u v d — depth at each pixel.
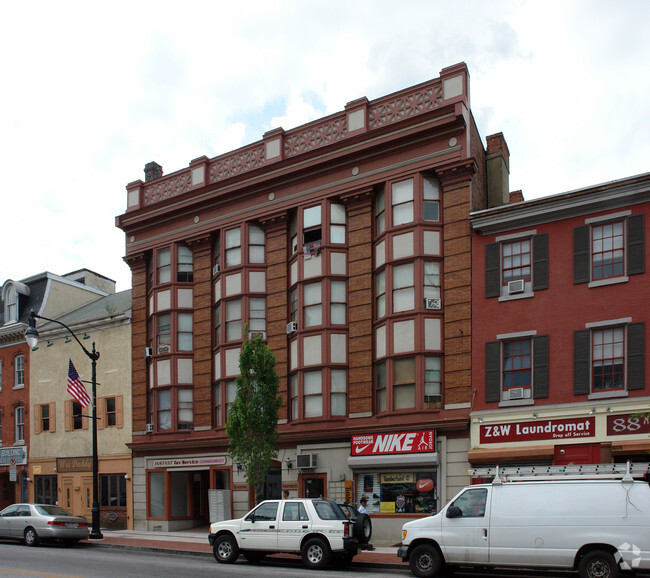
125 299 39.84
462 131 25.03
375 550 22.16
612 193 22.06
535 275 23.30
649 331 21.08
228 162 31.36
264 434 24.02
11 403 39.41
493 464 22.73
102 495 33.94
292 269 28.78
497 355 23.48
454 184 25.20
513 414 22.80
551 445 21.91
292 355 28.12
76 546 24.16
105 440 34.19
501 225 24.11
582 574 14.55
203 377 31.05
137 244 34.16
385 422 25.02
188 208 32.03
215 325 31.31
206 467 30.14
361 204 27.27
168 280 32.81
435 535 16.19
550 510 15.23
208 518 32.56
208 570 17.30
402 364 25.08
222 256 30.73
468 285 24.39
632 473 15.13
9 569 17.70
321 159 27.84
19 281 43.19
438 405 24.28
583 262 22.53
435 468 23.89
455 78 25.38
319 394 26.81
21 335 39.91
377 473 25.09
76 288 43.78
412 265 25.27
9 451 38.62
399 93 26.73
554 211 23.09
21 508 24.81
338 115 28.16
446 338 24.53
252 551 19.45
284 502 18.94
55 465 36.19
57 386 37.16
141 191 34.22
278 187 29.36
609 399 21.34
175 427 31.20
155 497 31.77
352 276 27.08
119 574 16.62
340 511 18.73
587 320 22.17
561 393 22.19
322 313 27.08
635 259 21.64
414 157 25.88
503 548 15.45
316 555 18.02
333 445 26.22
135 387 33.28
